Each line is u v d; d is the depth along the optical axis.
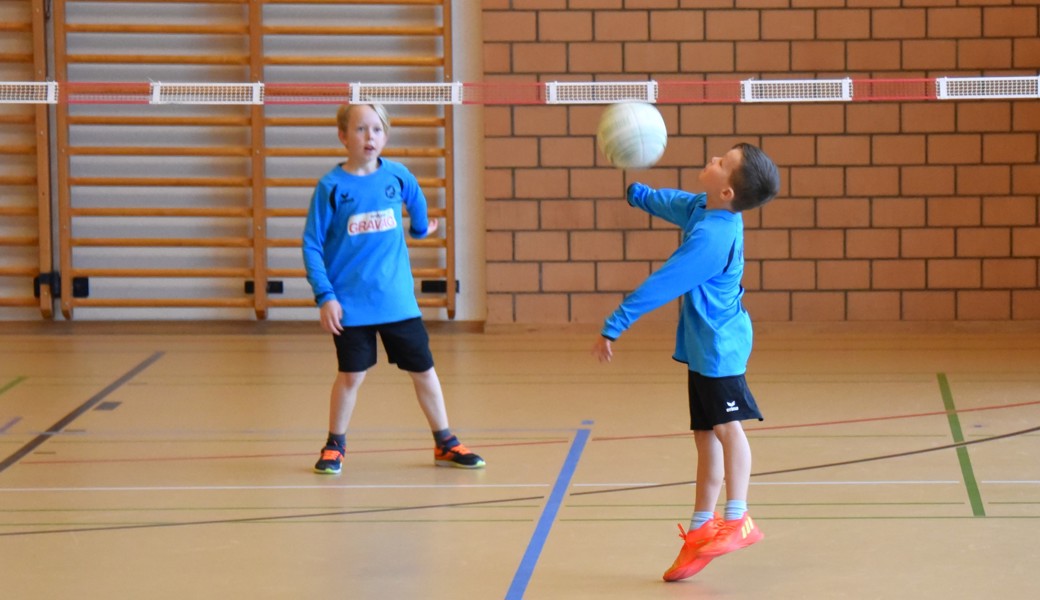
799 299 13.70
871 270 13.60
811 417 9.30
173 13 13.79
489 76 13.60
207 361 12.00
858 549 6.12
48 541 6.38
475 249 14.07
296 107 13.83
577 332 13.79
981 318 13.61
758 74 13.46
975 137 13.37
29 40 13.72
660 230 13.69
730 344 5.61
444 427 7.99
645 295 5.46
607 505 7.00
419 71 13.84
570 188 13.66
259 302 13.91
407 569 5.91
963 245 13.52
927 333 13.59
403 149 13.80
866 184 13.48
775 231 13.61
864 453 8.12
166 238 13.88
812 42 13.39
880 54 13.38
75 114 13.78
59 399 10.20
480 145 13.90
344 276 7.77
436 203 13.95
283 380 11.02
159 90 12.59
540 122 13.61
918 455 8.03
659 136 5.97
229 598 5.52
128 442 8.70
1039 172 13.38
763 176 5.50
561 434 8.88
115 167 13.88
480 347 12.85
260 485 7.54
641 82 13.30
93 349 12.66
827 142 13.44
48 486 7.51
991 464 7.76
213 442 8.70
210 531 6.55
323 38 13.80
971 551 6.05
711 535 5.60
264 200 13.82
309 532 6.53
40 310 14.08
